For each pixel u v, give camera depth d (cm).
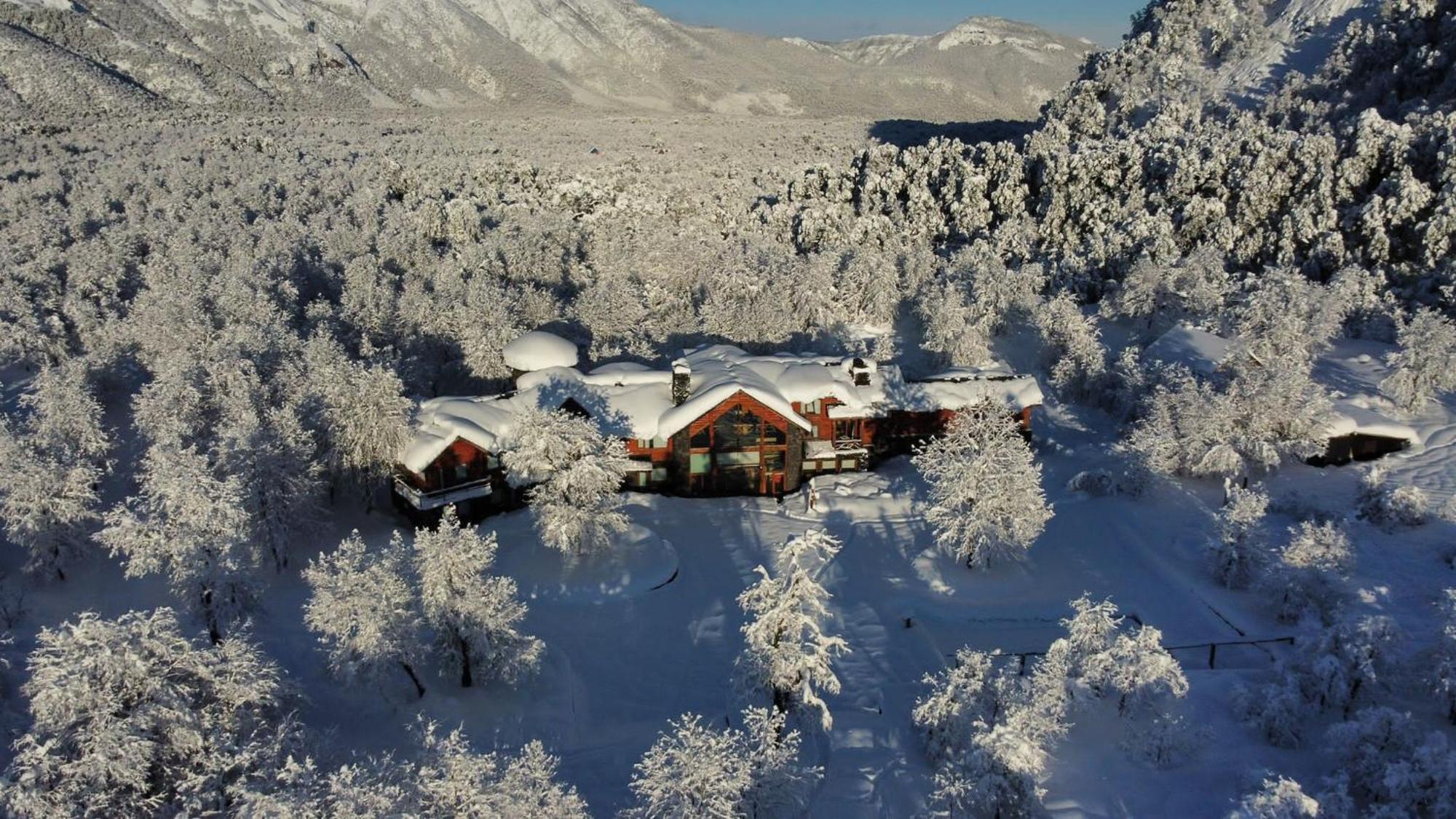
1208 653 3422
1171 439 4788
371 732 2947
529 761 2284
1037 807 2436
